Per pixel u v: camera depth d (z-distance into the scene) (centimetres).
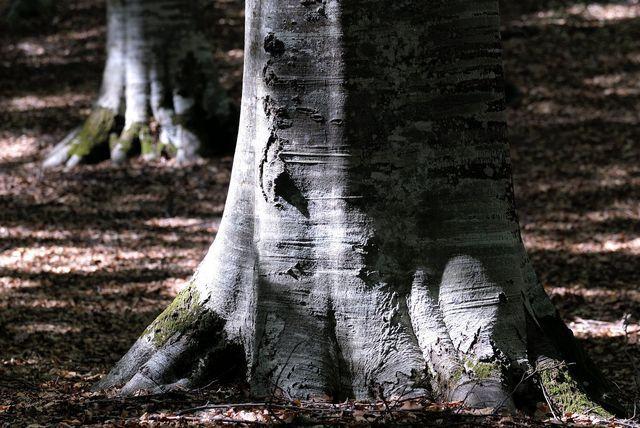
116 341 1222
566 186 2152
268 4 732
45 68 3123
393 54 707
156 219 1923
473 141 727
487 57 729
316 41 716
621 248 1739
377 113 713
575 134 2481
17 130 2539
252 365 747
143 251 1716
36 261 1648
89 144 2256
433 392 702
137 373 768
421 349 716
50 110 2719
